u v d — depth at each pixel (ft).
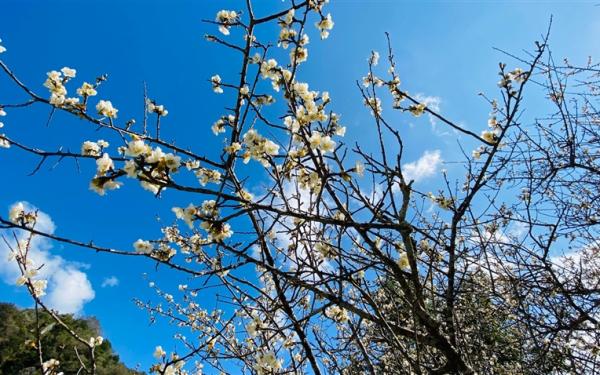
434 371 9.58
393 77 12.39
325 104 10.00
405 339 11.29
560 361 11.15
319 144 8.27
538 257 10.41
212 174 9.81
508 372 12.28
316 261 9.34
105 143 8.96
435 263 11.34
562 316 11.33
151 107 10.96
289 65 10.64
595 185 13.05
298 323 9.05
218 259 10.03
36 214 9.29
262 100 11.12
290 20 10.39
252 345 12.06
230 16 10.98
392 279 10.50
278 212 7.36
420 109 11.99
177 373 13.53
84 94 8.98
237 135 10.82
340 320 10.75
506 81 10.84
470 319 11.64
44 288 9.36
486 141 11.04
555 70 11.84
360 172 8.21
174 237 10.59
